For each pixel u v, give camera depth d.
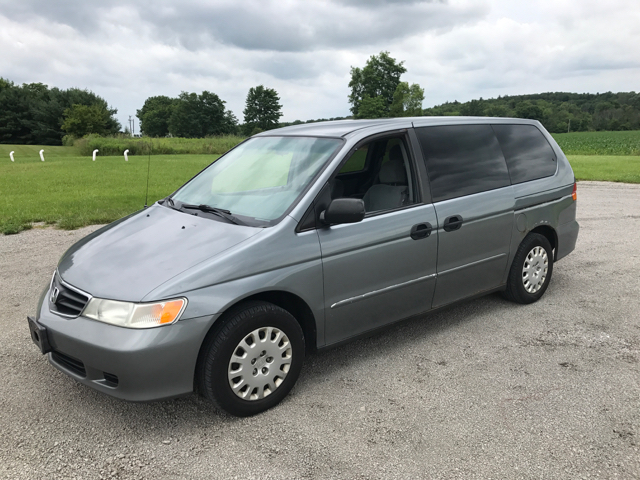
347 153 3.64
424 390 3.50
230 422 3.14
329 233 3.42
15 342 4.27
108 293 2.92
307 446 2.89
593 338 4.33
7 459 2.78
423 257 3.93
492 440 2.93
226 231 3.31
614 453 2.80
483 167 4.47
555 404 3.30
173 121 126.19
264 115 133.38
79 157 34.91
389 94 108.75
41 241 7.70
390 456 2.79
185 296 2.87
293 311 3.51
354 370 3.80
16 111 94.44
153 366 2.80
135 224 3.77
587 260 6.76
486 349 4.13
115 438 2.98
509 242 4.64
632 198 12.45
